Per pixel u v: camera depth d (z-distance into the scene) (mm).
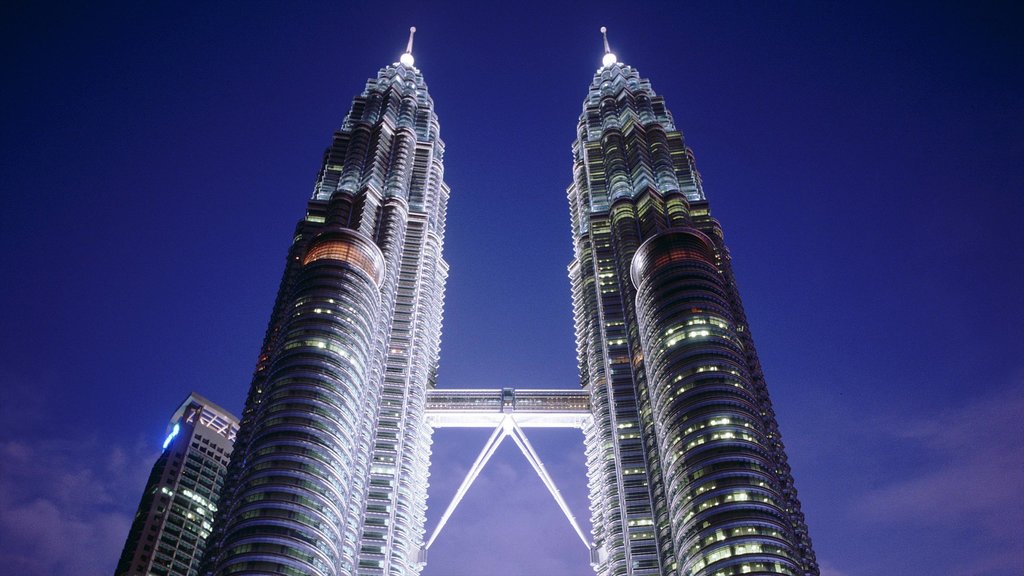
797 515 162875
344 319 193750
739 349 187000
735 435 165500
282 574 147625
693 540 154750
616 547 187875
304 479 160750
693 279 199250
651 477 191625
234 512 158375
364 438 188625
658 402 184250
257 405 189625
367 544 187375
